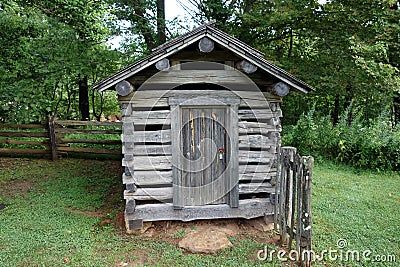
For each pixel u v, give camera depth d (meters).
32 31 8.46
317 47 9.44
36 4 8.96
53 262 3.90
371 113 13.30
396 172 8.27
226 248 4.30
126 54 9.48
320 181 7.41
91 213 5.55
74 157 9.51
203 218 4.84
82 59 8.30
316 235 4.67
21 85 7.82
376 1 8.10
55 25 8.39
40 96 8.12
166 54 4.27
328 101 14.35
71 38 8.45
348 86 9.41
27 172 7.96
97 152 9.28
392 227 4.96
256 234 4.78
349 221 5.16
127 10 9.80
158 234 4.74
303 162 3.79
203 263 3.96
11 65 8.34
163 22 10.19
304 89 4.66
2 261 3.90
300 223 3.83
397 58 10.08
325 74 8.92
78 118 15.45
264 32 10.26
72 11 9.12
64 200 6.09
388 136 8.66
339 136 9.34
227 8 10.14
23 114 8.05
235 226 4.99
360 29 8.62
